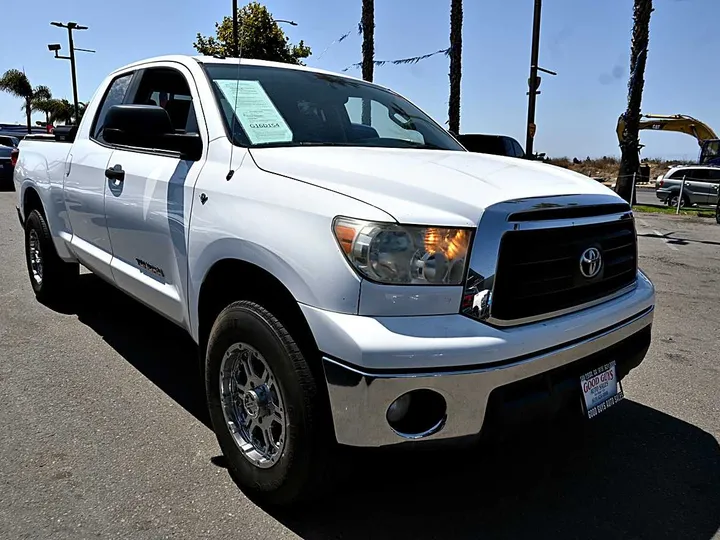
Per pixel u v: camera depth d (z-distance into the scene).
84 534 2.37
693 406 3.71
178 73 3.50
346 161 2.62
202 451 3.01
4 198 13.59
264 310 2.43
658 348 4.78
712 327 5.39
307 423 2.28
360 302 2.13
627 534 2.49
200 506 2.57
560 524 2.54
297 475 2.36
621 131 18.47
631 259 2.88
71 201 4.30
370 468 2.93
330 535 2.43
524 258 2.27
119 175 3.60
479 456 3.07
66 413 3.35
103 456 2.93
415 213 2.19
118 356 4.20
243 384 2.69
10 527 2.39
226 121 3.02
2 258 7.21
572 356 2.42
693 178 19.91
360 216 2.18
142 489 2.68
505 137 12.79
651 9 16.09
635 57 16.50
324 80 3.76
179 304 3.08
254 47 20.42
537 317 2.33
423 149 3.40
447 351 2.10
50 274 4.95
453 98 16.94
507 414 2.26
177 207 2.99
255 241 2.44
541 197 2.38
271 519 2.51
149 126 2.96
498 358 2.17
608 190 2.85
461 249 2.18
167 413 3.39
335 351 2.14
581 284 2.51
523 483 2.84
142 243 3.38
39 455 2.92
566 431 3.35
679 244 10.72
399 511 2.60
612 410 3.62
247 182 2.65
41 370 3.92
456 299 2.17
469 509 2.63
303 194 2.39
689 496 2.77
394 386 2.08
